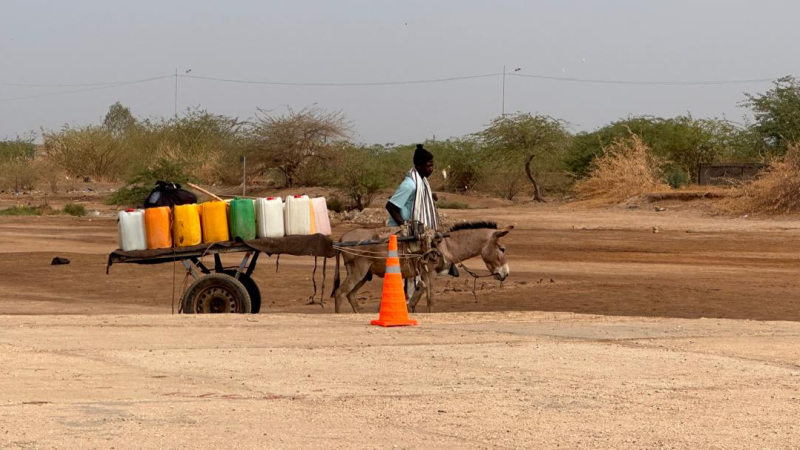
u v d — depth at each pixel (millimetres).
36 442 8953
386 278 17750
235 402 10914
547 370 13141
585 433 9703
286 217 19531
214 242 19312
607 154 76438
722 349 15133
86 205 81938
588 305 23969
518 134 89250
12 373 12523
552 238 47281
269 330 16922
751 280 29719
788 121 84250
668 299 25062
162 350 14602
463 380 12391
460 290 27078
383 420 10156
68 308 23812
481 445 9203
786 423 10211
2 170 110500
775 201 58094
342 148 92938
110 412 10273
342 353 14414
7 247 42188
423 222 20047
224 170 100375
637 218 58688
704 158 95188
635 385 12180
